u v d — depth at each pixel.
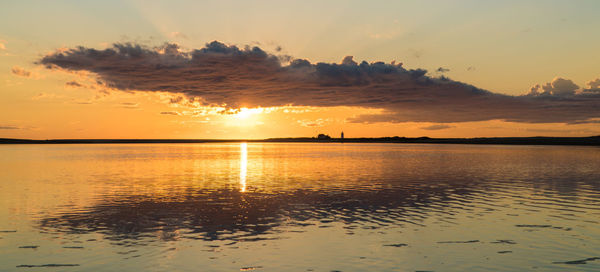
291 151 152.75
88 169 57.41
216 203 27.12
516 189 33.84
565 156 95.38
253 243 17.22
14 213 23.58
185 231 19.30
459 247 16.62
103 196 30.36
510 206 25.80
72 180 42.00
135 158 91.69
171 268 14.20
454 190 33.34
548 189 33.75
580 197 29.39
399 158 89.50
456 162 72.69
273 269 14.11
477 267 14.28
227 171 53.81
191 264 14.59
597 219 21.75
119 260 15.02
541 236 18.25
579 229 19.53
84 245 16.91
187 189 34.50
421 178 43.47
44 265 14.55
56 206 26.00
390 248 16.52
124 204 26.73
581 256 15.44
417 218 22.20
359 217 22.52
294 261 14.92
